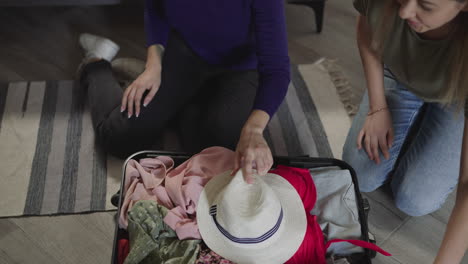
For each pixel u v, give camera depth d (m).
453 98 1.20
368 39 1.38
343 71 2.15
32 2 2.07
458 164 1.42
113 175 1.68
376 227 1.58
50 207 1.58
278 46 1.38
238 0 1.39
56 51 2.19
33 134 1.81
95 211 1.58
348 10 2.51
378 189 1.69
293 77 2.09
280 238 1.13
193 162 1.31
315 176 1.29
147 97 1.59
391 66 1.35
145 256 1.11
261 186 1.12
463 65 1.04
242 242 1.10
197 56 1.62
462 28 1.03
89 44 1.96
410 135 1.63
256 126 1.26
